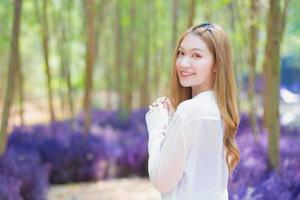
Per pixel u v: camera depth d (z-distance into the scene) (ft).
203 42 5.90
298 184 11.51
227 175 6.00
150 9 33.50
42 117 40.73
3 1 22.98
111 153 21.36
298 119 26.63
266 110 19.60
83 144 20.98
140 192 18.89
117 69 32.68
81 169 20.44
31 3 26.58
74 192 18.65
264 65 20.70
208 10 23.35
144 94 36.17
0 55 40.06
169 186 5.71
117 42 32.35
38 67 59.47
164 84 45.21
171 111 6.42
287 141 17.06
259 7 18.12
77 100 41.81
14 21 13.74
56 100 54.65
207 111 5.66
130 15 30.14
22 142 20.21
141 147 22.13
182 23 32.30
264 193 10.36
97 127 25.99
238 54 25.57
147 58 35.04
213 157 5.67
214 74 6.04
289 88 46.26
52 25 29.30
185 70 5.96
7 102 13.97
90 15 21.18
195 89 6.20
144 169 22.00
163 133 6.05
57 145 20.51
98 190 19.13
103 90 51.70
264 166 12.84
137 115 30.58
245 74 33.58
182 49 6.06
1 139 14.25
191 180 5.62
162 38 37.60
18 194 13.55
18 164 15.57
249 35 19.30
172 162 5.59
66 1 27.32
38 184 15.64
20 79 25.30
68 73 25.31
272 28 11.90
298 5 21.58
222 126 5.80
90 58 21.58
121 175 21.81
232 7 22.18
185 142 5.58
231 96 5.95
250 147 15.49
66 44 27.81
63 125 24.86
